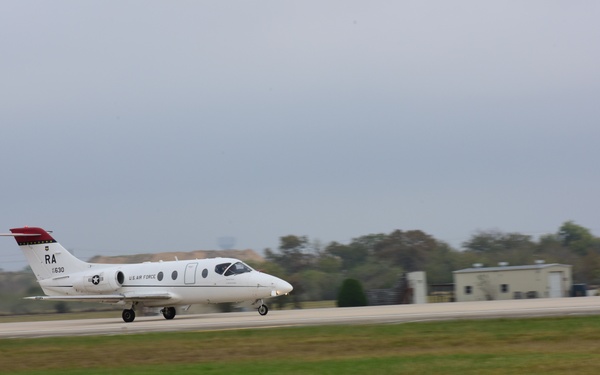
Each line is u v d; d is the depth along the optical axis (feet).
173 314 578.25
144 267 566.36
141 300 550.36
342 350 294.05
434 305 645.51
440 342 304.71
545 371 222.69
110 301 554.87
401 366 240.32
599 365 228.43
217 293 540.52
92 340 374.84
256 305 551.59
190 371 247.50
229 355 291.99
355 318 449.89
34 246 595.47
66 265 588.50
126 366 275.18
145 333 400.26
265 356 285.64
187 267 552.00
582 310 435.12
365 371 232.94
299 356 281.74
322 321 434.30
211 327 424.87
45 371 274.36
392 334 339.16
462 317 417.28
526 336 311.47
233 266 544.62
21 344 376.48
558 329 330.95
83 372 262.06
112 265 583.99
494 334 322.14
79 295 576.20
